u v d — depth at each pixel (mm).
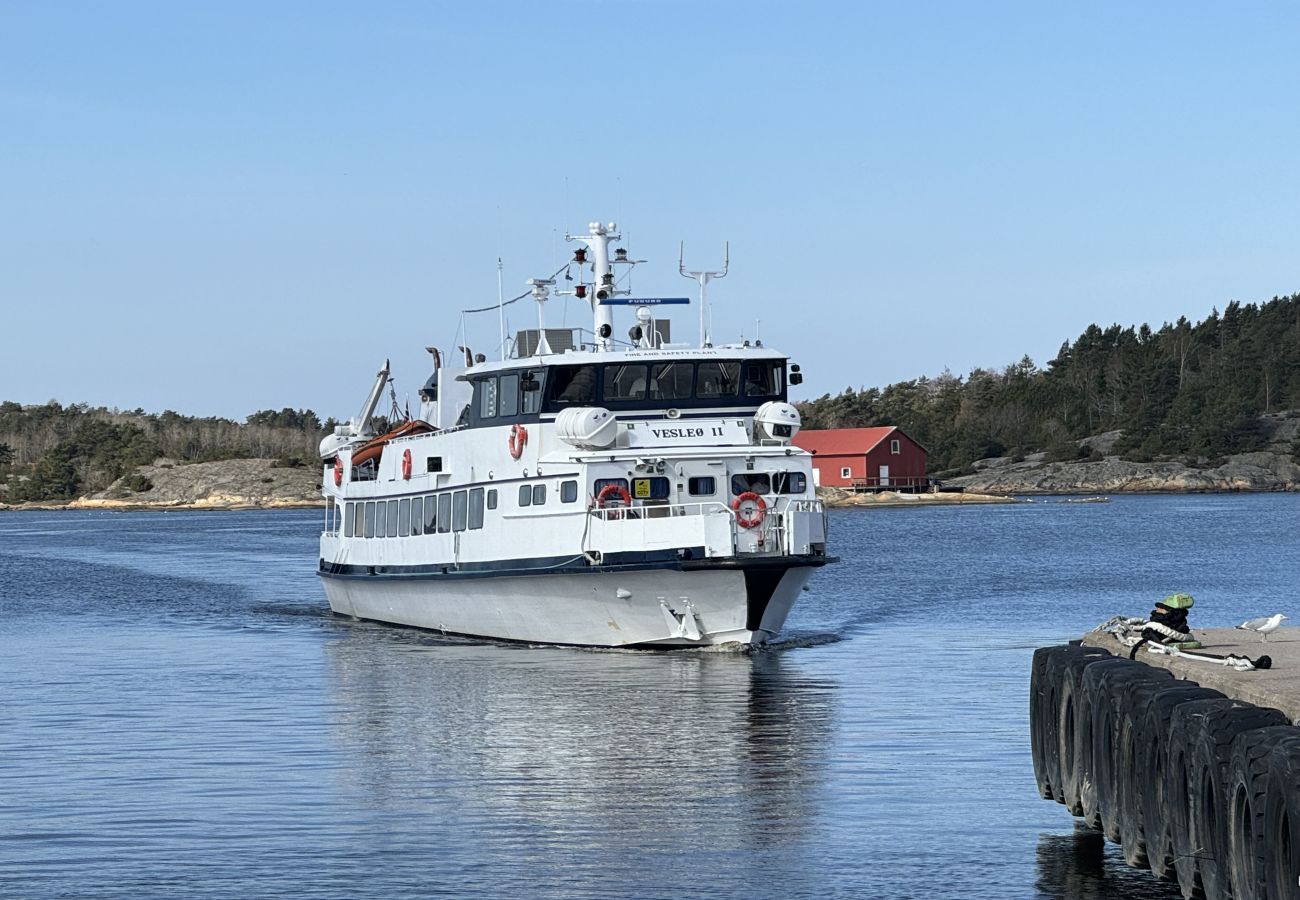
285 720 37906
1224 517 173500
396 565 57344
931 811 26750
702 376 48875
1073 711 23703
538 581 48156
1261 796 15977
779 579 45781
